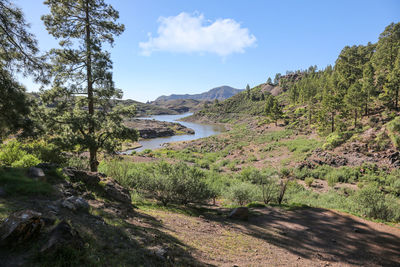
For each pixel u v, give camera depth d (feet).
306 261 24.13
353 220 43.27
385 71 225.15
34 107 38.19
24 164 36.96
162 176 44.14
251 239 29.37
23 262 10.53
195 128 414.82
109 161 52.47
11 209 15.65
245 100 611.47
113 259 13.42
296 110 295.48
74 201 20.79
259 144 193.67
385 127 122.52
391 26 281.13
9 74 28.40
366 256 27.48
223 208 50.57
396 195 71.61
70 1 47.29
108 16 51.19
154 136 302.86
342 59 284.00
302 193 77.82
